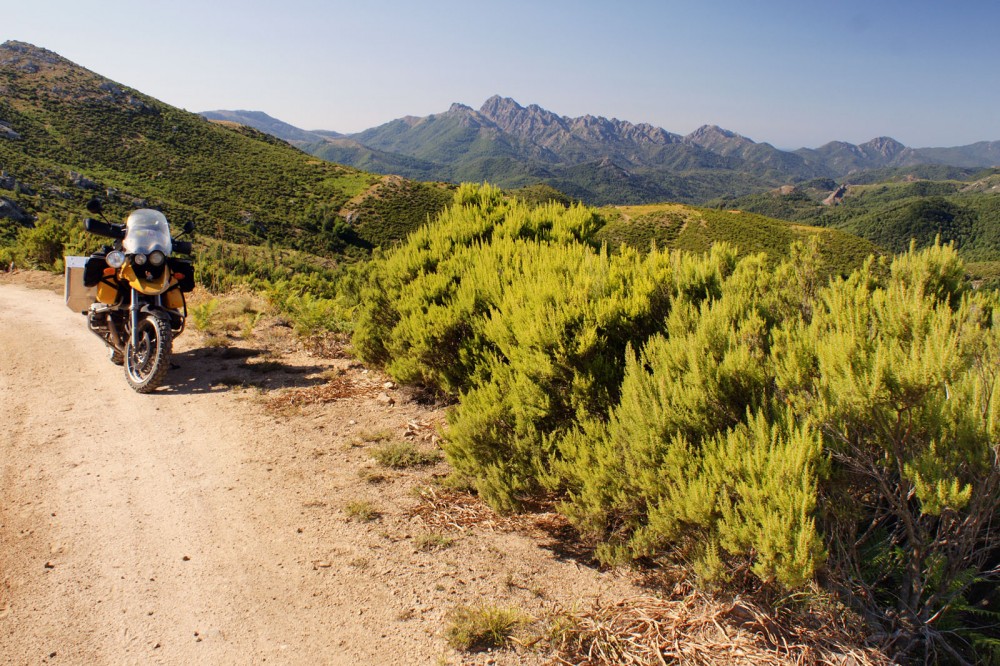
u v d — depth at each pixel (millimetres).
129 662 2613
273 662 2648
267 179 155500
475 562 3488
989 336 3213
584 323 4191
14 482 4188
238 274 18359
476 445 4191
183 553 3473
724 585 2979
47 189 88625
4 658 2580
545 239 6863
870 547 3172
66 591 3066
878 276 4746
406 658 2674
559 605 3082
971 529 2729
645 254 5371
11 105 145625
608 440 3660
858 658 2627
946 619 2916
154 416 5645
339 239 127375
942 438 2621
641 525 3461
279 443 5145
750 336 3641
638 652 2680
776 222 170750
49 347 7875
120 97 169000
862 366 2883
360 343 6809
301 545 3604
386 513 4031
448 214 7508
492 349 5324
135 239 6477
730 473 2930
